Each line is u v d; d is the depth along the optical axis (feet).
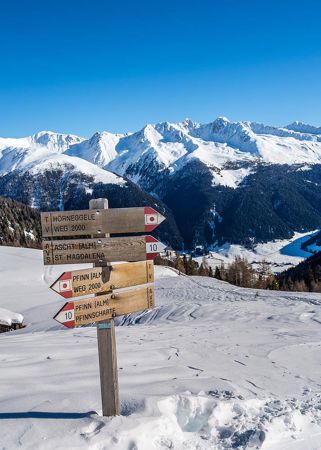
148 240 18.04
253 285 272.92
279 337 41.55
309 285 265.54
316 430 18.10
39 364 24.36
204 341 38.27
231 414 18.28
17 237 387.96
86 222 17.87
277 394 22.33
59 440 14.35
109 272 17.67
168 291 127.44
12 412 16.49
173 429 16.26
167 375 23.53
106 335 16.88
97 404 17.49
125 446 14.69
